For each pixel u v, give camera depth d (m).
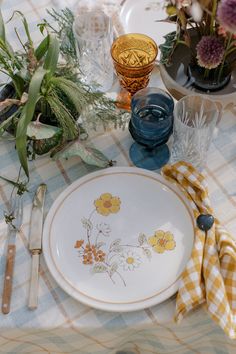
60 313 0.79
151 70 0.97
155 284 0.80
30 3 1.17
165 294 0.78
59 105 0.87
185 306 0.75
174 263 0.82
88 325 0.78
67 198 0.89
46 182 0.93
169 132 0.90
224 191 0.91
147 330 0.82
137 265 0.82
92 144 0.97
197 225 0.82
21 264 0.84
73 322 0.78
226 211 0.89
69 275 0.81
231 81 0.93
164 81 0.94
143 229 0.86
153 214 0.87
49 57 0.84
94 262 0.83
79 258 0.83
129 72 0.94
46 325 0.78
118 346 0.88
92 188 0.90
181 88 0.91
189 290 0.76
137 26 1.12
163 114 0.93
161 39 1.10
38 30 1.13
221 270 0.79
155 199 0.89
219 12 0.70
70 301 0.80
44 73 0.79
